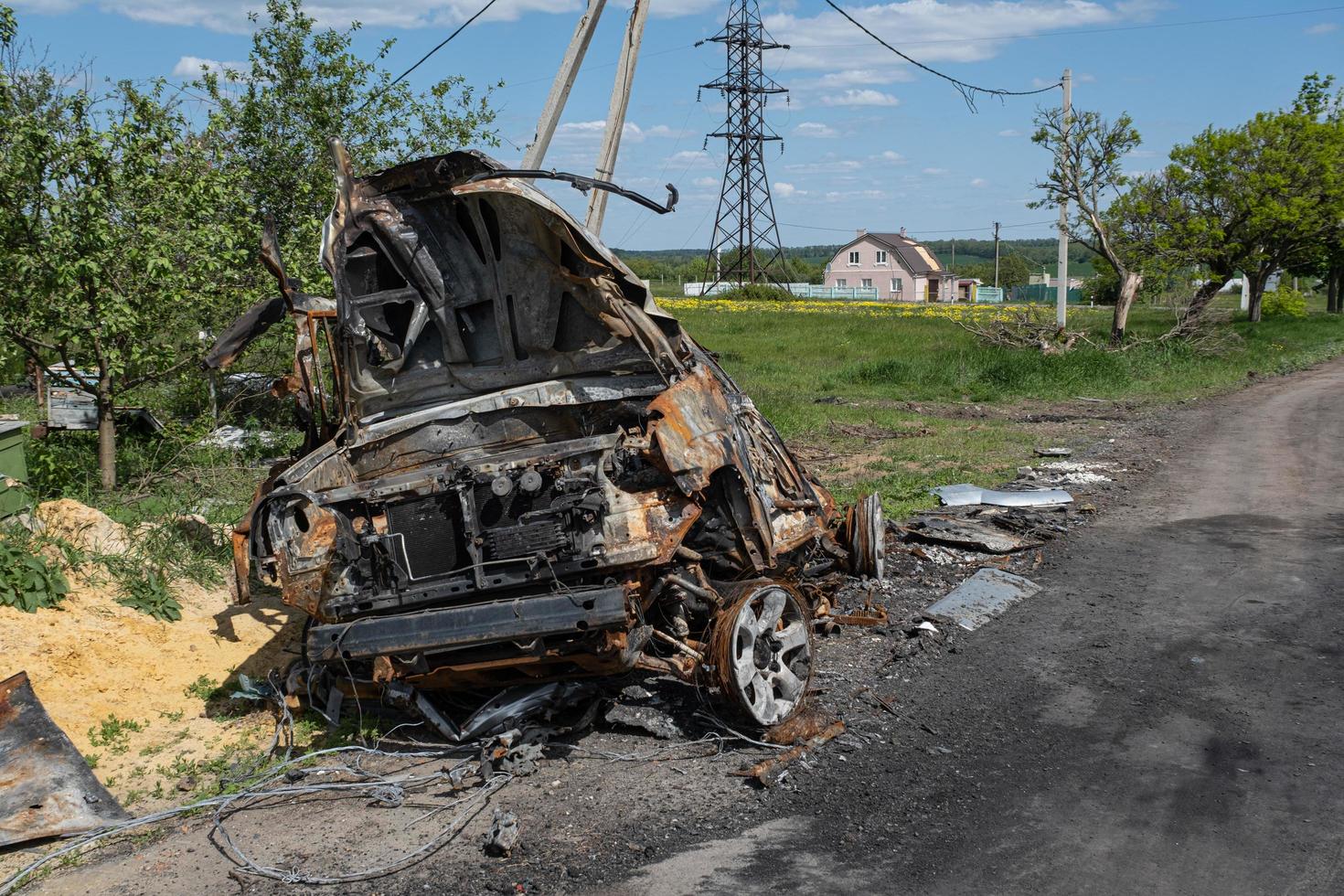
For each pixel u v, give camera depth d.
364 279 6.34
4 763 5.02
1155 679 6.34
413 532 5.59
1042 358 26.67
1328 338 40.94
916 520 10.44
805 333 41.69
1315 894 3.99
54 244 9.27
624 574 5.43
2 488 7.62
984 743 5.47
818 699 6.10
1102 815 4.66
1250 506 11.40
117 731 5.97
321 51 14.35
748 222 79.50
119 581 7.51
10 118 9.40
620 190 5.46
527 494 5.51
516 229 5.99
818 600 7.38
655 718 5.75
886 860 4.30
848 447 16.19
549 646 5.28
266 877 4.33
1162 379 26.52
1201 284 40.34
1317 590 8.11
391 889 4.19
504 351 6.28
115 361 9.80
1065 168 32.91
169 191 9.96
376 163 14.38
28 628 6.52
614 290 6.07
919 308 64.38
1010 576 8.62
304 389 6.99
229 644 7.31
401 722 6.07
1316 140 37.62
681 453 5.52
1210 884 4.07
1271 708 5.84
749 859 4.33
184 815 5.02
